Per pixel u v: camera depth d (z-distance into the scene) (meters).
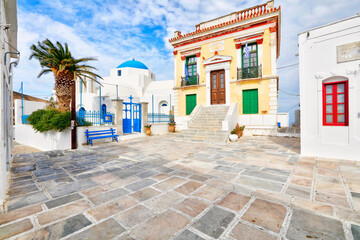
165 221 2.27
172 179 3.80
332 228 2.10
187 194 3.06
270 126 11.25
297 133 10.47
